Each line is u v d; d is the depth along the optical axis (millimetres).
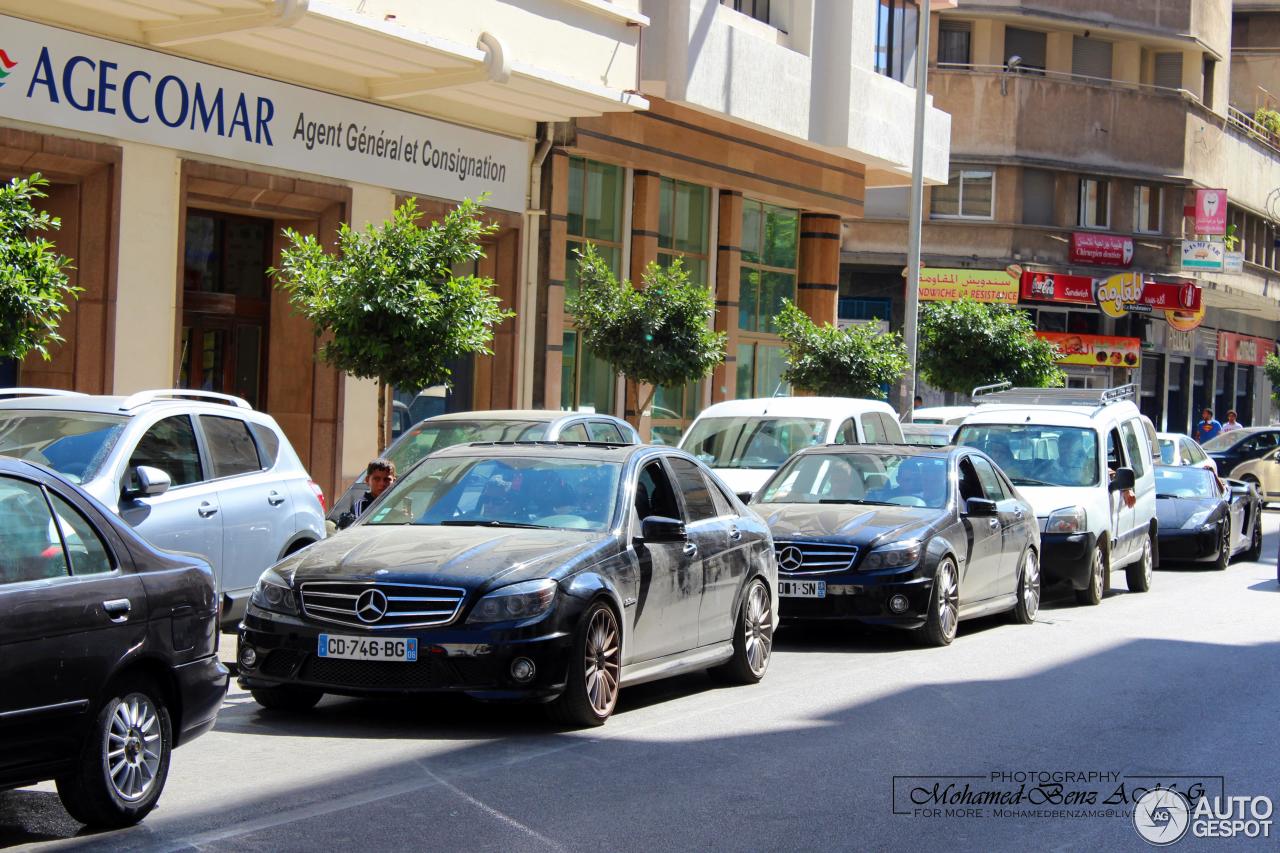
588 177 24703
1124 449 18812
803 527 13039
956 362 32062
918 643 13227
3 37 15258
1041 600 17891
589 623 8781
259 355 19984
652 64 23984
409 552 8859
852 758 8508
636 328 20984
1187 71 49406
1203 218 47562
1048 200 45156
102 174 16672
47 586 6176
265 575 8922
